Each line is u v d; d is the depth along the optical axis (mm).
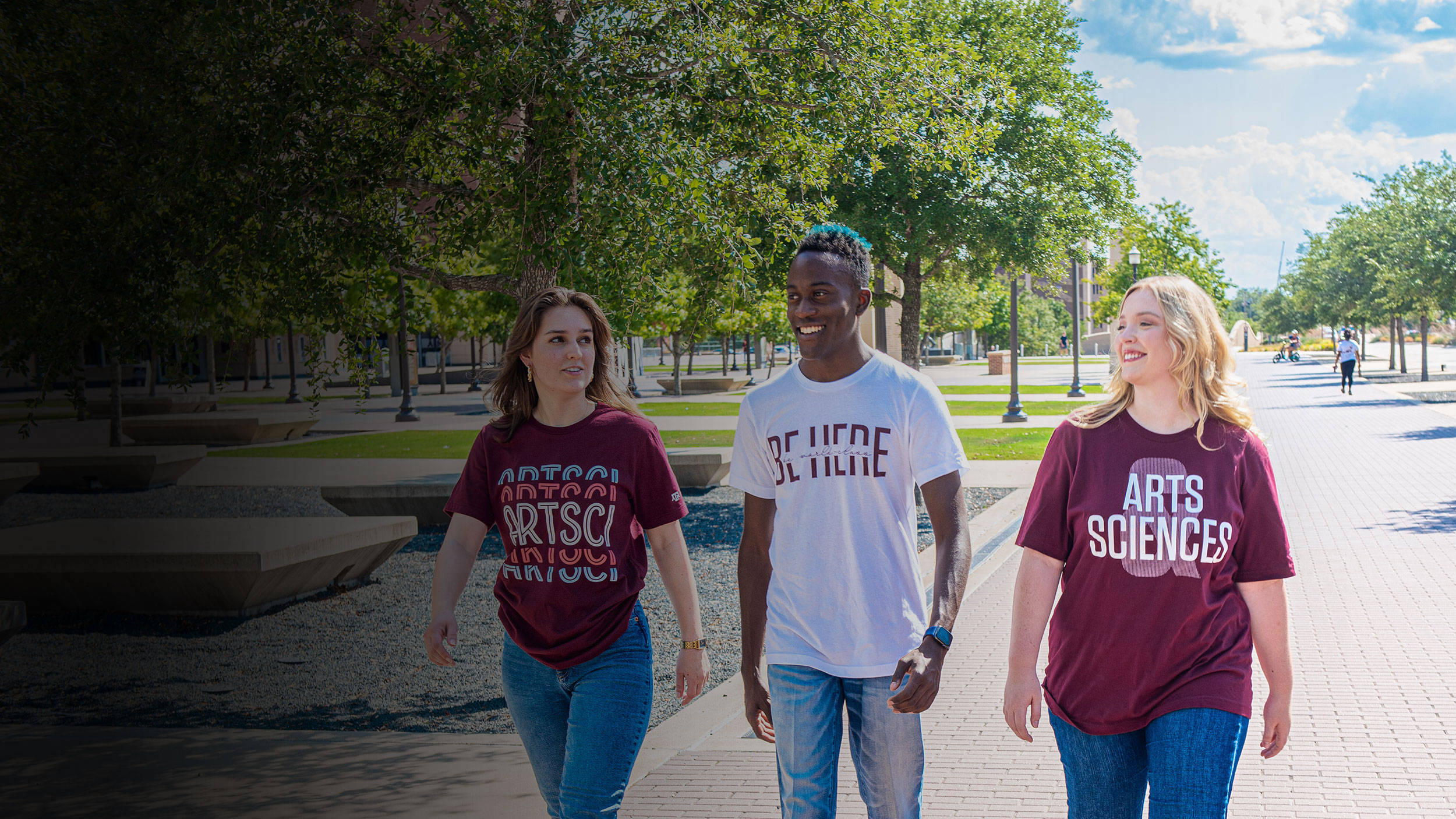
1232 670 2789
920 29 17141
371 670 7102
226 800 4699
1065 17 21375
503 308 27312
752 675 3363
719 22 8211
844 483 3121
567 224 7254
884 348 41375
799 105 8617
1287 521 11859
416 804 4602
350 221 7852
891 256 19484
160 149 7352
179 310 7785
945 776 4879
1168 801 2732
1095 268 30531
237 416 25562
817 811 3168
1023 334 84625
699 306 8398
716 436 23500
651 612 8656
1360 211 42562
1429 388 35000
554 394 3393
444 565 3395
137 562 8328
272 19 7309
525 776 4949
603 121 7352
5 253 7215
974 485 15453
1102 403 3002
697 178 7594
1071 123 20875
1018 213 19844
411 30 8289
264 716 6184
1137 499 2820
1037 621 3008
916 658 2953
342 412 34781
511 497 3334
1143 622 2816
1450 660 6426
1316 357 74125
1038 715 3029
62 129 7176
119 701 6520
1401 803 4406
